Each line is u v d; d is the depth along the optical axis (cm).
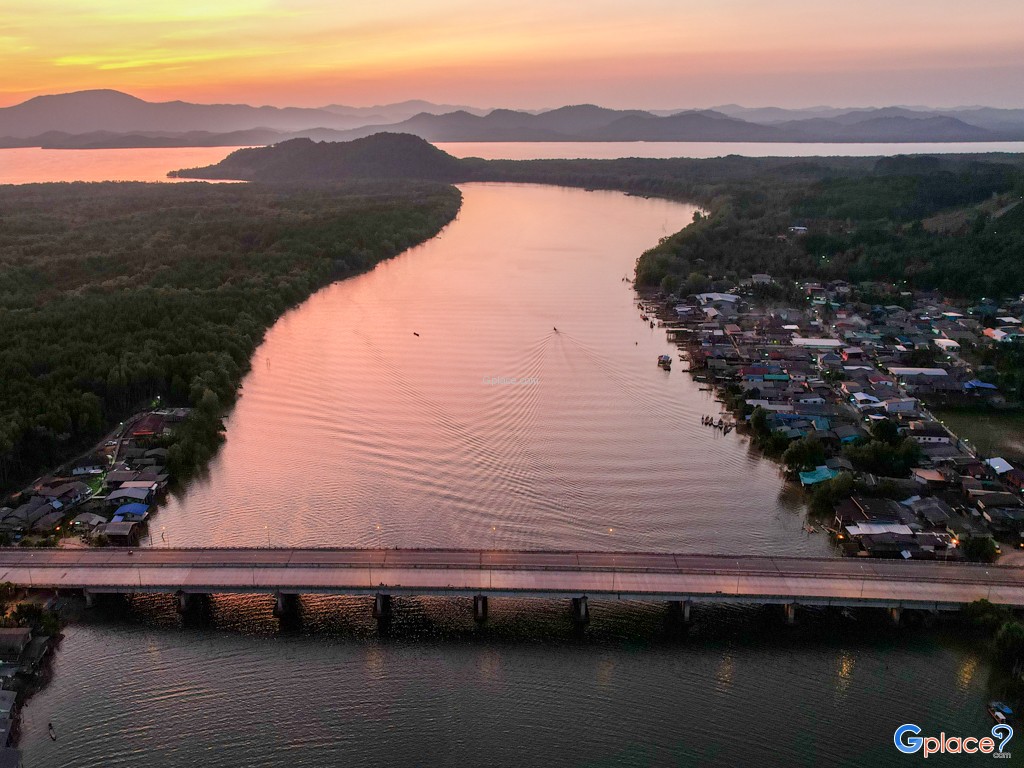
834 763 9100
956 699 10044
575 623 11512
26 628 10825
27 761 9012
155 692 10112
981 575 11950
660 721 9719
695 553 12825
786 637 11225
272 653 10869
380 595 11469
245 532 13600
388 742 9400
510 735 9512
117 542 13200
